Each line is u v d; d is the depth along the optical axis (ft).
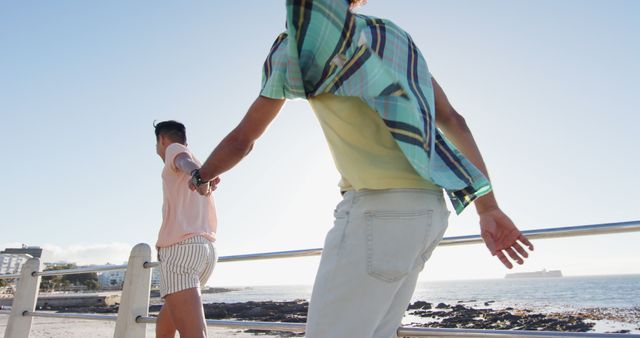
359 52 3.26
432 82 3.86
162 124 8.52
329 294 3.14
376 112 3.25
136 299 10.12
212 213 8.13
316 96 3.42
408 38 3.82
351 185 3.48
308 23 3.21
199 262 7.38
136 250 10.49
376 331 3.35
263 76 3.64
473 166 3.53
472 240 5.97
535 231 5.65
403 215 3.14
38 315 13.25
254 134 3.63
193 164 7.25
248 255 9.15
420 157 3.12
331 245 3.30
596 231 5.18
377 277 3.06
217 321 8.64
